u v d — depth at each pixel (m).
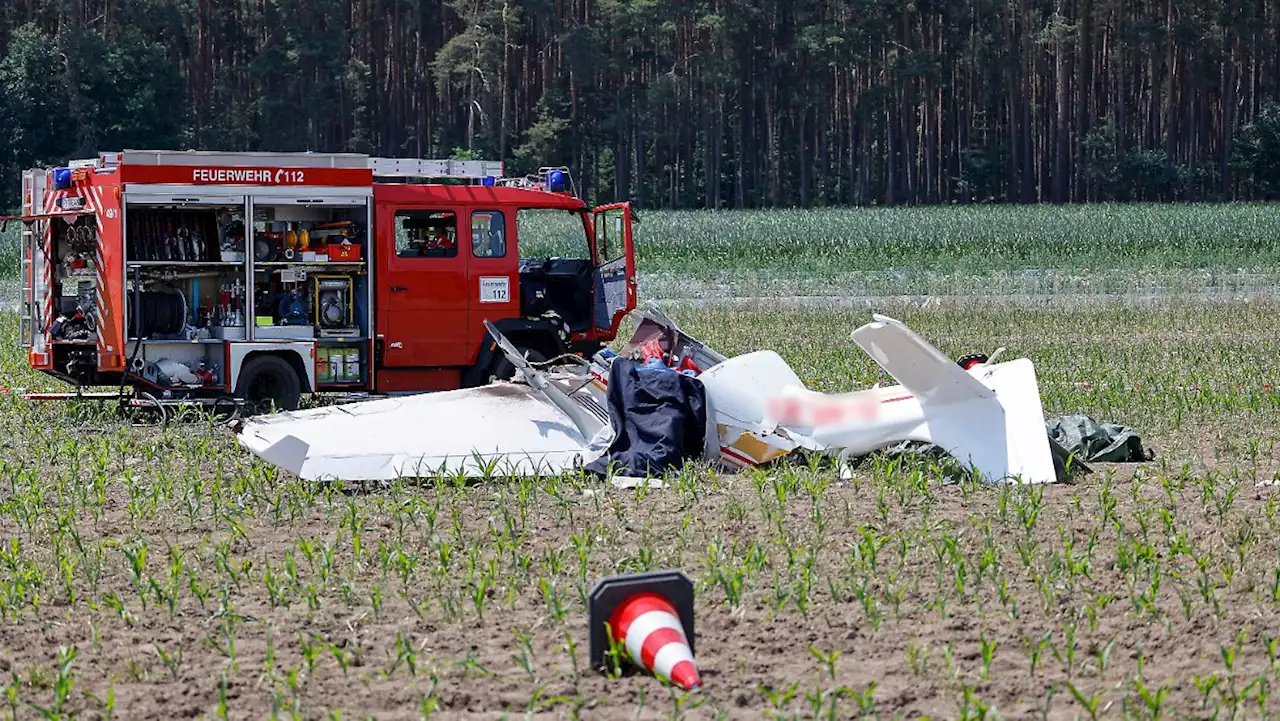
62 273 24.52
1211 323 43.09
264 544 14.53
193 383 23.88
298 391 24.56
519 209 25.75
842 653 10.91
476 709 9.86
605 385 19.23
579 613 11.94
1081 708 9.74
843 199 166.12
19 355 33.56
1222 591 12.34
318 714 9.73
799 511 15.72
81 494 16.62
